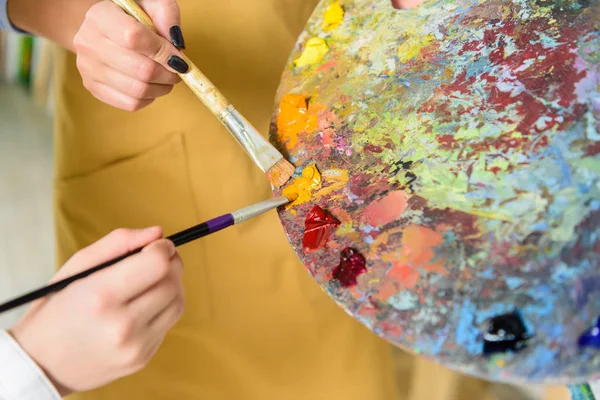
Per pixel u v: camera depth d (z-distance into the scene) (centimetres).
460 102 55
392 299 46
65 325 48
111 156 89
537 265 44
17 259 137
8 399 48
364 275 48
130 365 51
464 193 50
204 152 90
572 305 42
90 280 49
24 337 50
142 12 60
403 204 51
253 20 86
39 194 146
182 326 92
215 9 84
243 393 94
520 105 52
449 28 61
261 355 95
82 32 61
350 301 47
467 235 47
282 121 61
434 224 49
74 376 51
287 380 95
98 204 90
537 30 56
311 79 64
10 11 78
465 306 44
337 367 96
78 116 86
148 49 57
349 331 97
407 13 64
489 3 60
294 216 54
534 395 107
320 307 96
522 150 50
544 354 41
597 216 45
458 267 46
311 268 50
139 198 92
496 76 55
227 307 95
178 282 52
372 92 60
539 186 48
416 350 44
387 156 55
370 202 52
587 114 50
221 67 87
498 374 41
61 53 83
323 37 66
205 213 94
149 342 51
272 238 94
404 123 56
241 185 94
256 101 89
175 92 85
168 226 94
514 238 46
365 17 65
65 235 89
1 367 49
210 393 92
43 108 161
